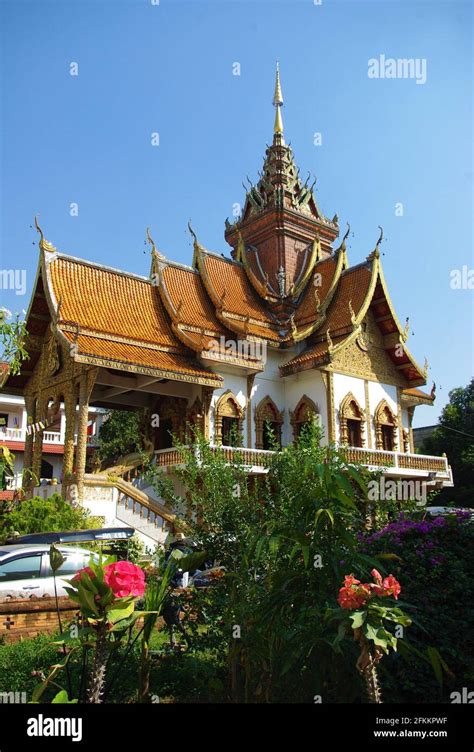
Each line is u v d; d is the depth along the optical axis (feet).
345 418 96.12
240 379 94.02
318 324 102.63
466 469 146.61
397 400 106.32
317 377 96.32
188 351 89.76
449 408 159.12
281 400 99.40
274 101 128.47
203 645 24.03
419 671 21.33
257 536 21.66
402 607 21.98
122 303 90.22
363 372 100.83
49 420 87.30
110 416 139.13
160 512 67.77
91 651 25.68
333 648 17.89
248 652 21.01
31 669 26.78
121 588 15.65
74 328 79.05
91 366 75.82
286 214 116.78
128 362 76.02
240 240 115.24
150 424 97.96
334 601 18.85
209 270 106.63
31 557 36.91
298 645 18.78
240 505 23.76
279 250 116.16
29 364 92.12
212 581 24.25
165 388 90.74
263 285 110.11
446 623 21.98
